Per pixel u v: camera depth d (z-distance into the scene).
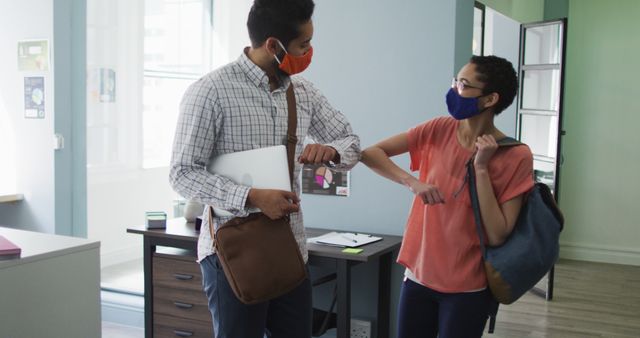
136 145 4.69
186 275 3.36
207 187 1.67
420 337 2.03
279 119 1.78
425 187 1.90
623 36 5.95
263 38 1.68
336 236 3.37
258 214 1.71
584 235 6.25
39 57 4.06
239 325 1.76
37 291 2.05
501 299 1.84
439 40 3.32
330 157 1.84
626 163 6.04
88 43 4.26
